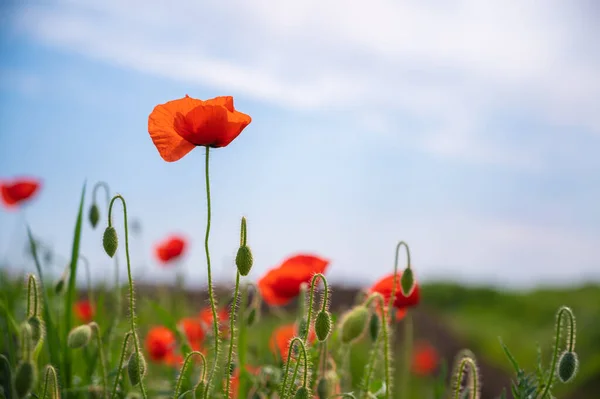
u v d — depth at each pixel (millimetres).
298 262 714
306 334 521
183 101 527
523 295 4336
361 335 582
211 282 500
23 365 442
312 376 624
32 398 574
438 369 2057
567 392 1956
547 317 3771
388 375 580
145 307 1046
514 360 557
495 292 4410
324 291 526
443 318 3578
